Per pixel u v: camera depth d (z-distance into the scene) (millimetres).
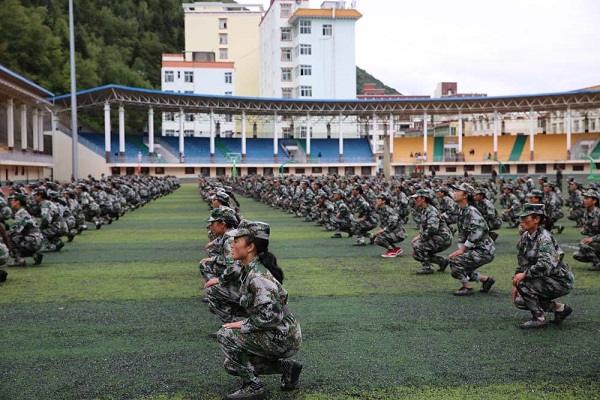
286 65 82688
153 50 105000
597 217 12086
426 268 11773
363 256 14320
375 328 7742
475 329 7664
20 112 50719
